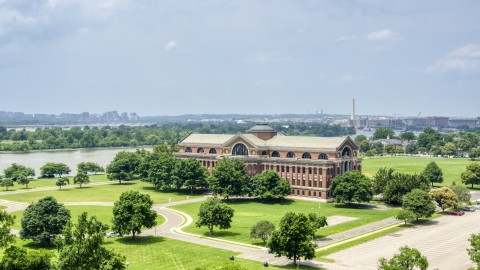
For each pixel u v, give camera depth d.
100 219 186.88
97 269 106.31
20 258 106.06
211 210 163.12
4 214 116.38
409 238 156.75
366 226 174.88
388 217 191.88
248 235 162.62
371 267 125.62
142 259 132.88
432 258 134.25
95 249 107.94
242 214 198.75
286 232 126.75
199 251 141.75
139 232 158.75
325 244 149.00
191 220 189.00
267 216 194.75
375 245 147.88
